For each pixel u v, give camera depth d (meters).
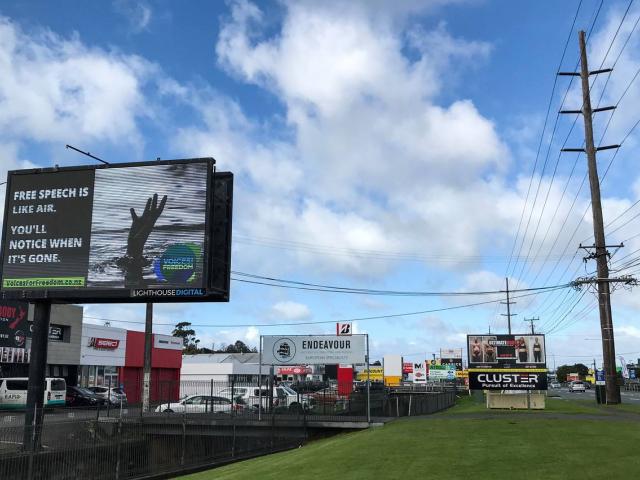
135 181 20.44
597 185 34.91
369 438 17.05
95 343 47.69
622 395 59.38
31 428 15.02
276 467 14.19
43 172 20.91
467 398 58.72
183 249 19.83
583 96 35.50
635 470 10.92
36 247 20.48
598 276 34.09
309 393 34.12
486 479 10.59
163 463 18.56
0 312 37.88
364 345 26.48
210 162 20.23
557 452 13.02
